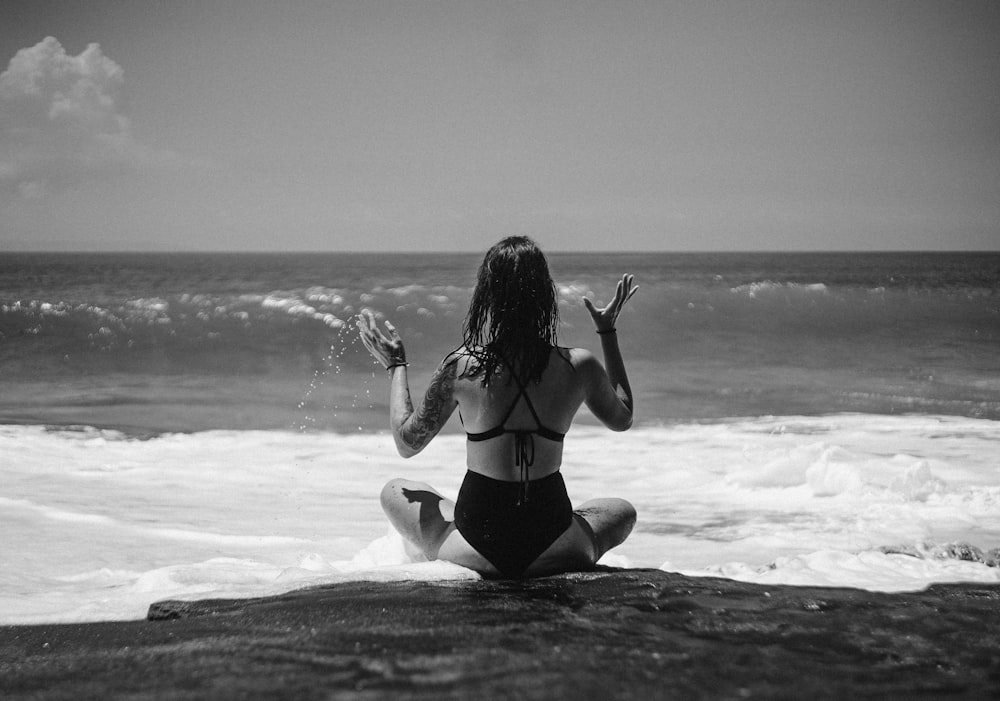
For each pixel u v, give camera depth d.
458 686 1.82
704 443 8.00
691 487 6.23
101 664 2.14
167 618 2.76
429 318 18.22
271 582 3.10
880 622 2.50
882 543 4.59
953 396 11.20
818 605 2.70
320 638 2.26
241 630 2.41
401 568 3.20
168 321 16.67
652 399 11.04
